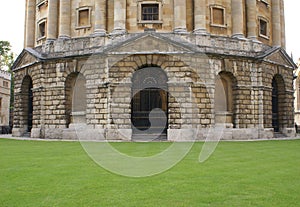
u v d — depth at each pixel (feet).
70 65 106.11
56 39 117.39
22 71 122.62
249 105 107.55
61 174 37.96
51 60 108.99
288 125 122.21
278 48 116.06
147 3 109.19
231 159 51.65
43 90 109.91
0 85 179.32
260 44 114.32
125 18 107.76
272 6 130.11
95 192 29.60
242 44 109.40
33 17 133.49
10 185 32.37
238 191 30.14
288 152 62.18
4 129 163.22
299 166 44.73
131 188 31.12
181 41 99.25
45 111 109.50
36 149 66.74
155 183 33.30
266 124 110.42
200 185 32.45
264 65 111.55
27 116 124.36
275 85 123.24
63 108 106.42
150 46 93.56
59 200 26.99
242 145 78.13
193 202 26.48
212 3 112.47
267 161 49.60
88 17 113.19
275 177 36.70
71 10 116.06
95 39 104.68
